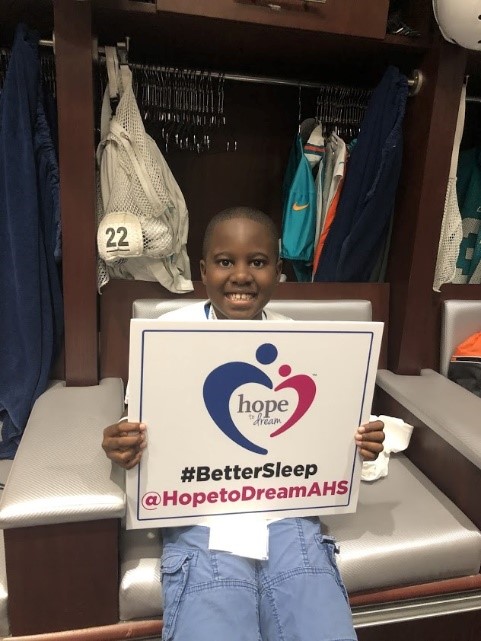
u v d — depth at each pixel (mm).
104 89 1335
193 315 1057
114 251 1185
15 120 1138
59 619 896
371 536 1006
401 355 1420
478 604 1044
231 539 882
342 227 1400
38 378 1253
